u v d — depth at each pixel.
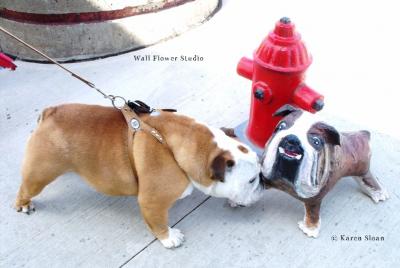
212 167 1.31
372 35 2.47
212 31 2.47
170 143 1.34
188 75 2.15
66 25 2.15
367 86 2.10
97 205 1.58
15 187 1.63
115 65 2.22
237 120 1.90
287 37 1.45
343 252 1.45
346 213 1.56
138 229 1.51
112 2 2.15
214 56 2.28
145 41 2.34
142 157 1.33
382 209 1.57
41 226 1.51
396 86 2.10
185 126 1.36
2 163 1.71
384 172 1.68
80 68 2.20
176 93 2.05
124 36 2.27
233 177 1.35
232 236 1.50
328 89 2.07
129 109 1.39
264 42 1.50
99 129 1.37
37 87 2.08
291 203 1.59
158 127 1.36
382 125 1.88
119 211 1.57
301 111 1.38
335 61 2.26
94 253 1.45
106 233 1.50
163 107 1.97
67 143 1.37
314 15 2.64
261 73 1.53
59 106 1.42
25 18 2.13
